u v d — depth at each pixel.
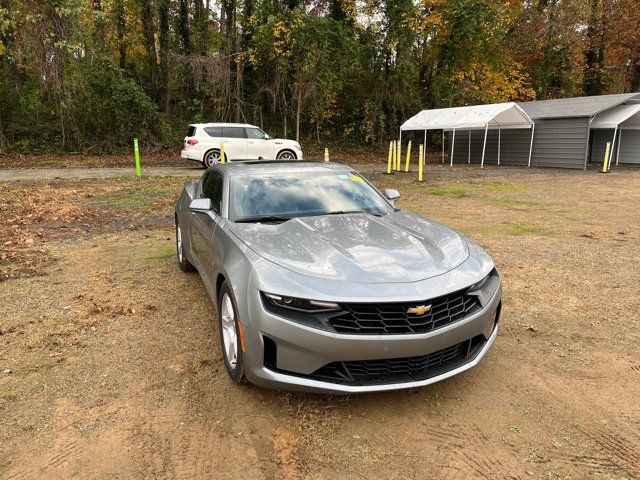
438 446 2.59
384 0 27.06
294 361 2.69
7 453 2.52
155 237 7.45
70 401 2.99
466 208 10.63
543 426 2.75
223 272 3.17
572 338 3.90
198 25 27.72
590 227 8.43
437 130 31.78
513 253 6.59
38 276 5.45
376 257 3.00
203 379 3.26
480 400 3.02
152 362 3.49
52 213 9.27
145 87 27.45
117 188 12.94
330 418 2.83
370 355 2.63
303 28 24.31
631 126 22.92
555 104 23.31
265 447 2.58
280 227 3.54
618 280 5.37
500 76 30.89
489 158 25.45
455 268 3.05
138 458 2.49
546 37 31.62
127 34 26.48
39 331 4.00
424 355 2.74
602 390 3.13
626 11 31.88
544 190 13.74
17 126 22.77
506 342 3.83
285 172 4.47
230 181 4.21
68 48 18.44
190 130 18.61
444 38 29.66
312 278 2.75
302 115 28.88
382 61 28.75
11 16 18.05
